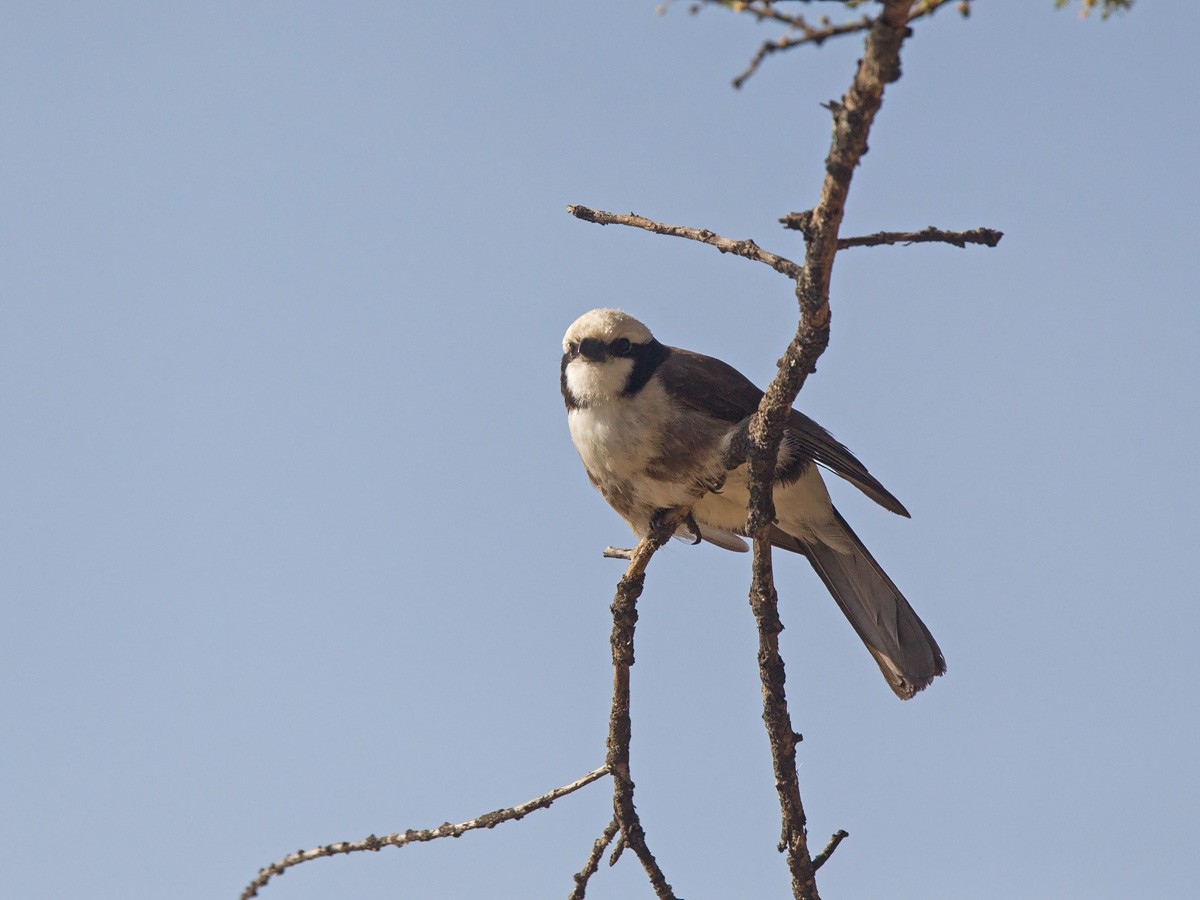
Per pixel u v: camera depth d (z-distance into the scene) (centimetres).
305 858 846
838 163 634
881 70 577
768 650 898
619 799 896
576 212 853
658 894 887
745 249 789
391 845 845
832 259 703
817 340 771
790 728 905
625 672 913
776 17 480
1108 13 459
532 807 859
